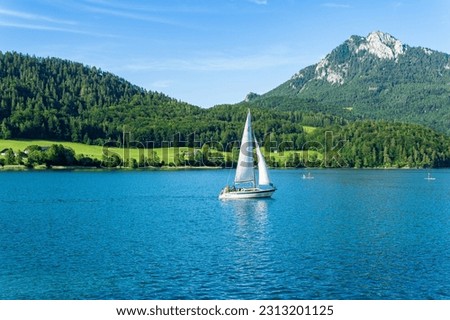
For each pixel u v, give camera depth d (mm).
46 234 69875
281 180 194250
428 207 103000
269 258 54469
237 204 107688
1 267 50781
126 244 62375
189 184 167375
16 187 147750
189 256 55406
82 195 127750
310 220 83375
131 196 126125
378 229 74062
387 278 46812
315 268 50250
